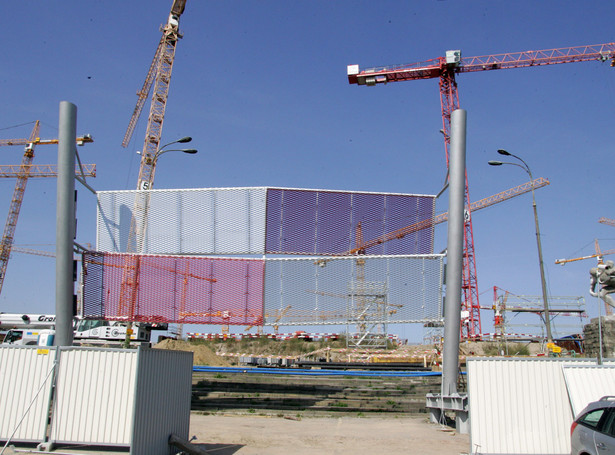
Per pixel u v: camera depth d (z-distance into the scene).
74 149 13.55
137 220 16.66
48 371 10.00
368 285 15.95
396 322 15.70
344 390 18.86
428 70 74.00
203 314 15.84
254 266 16.12
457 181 15.25
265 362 32.19
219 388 18.92
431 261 16.03
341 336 32.78
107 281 15.91
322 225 16.47
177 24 80.75
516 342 45.03
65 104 13.45
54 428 9.77
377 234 16.56
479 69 74.12
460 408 13.92
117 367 9.90
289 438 12.72
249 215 16.41
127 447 9.71
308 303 15.84
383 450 11.45
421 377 20.33
